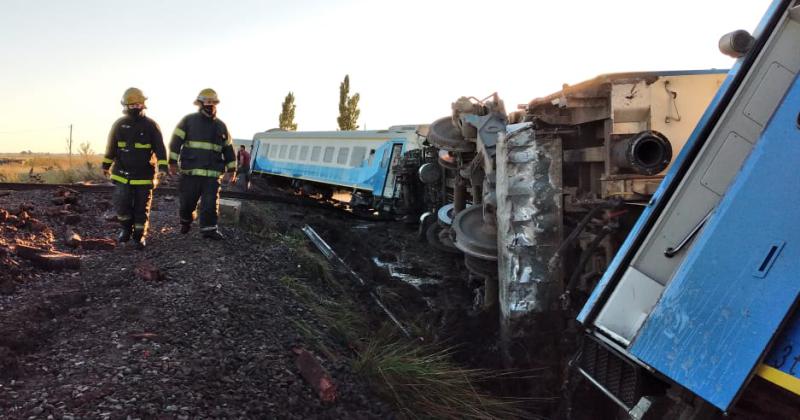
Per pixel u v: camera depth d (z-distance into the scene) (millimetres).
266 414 3539
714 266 2531
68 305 4645
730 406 2291
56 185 13172
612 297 3328
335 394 3973
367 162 20547
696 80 4531
